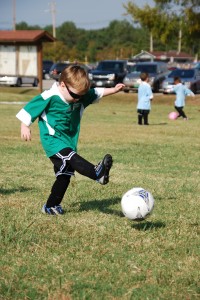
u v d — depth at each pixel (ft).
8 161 46.91
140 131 77.66
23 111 25.75
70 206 29.68
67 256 20.70
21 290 17.22
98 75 174.29
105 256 20.80
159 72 176.96
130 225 25.66
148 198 24.79
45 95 25.79
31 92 162.71
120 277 18.53
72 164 25.32
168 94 164.96
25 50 146.92
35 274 18.63
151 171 43.57
